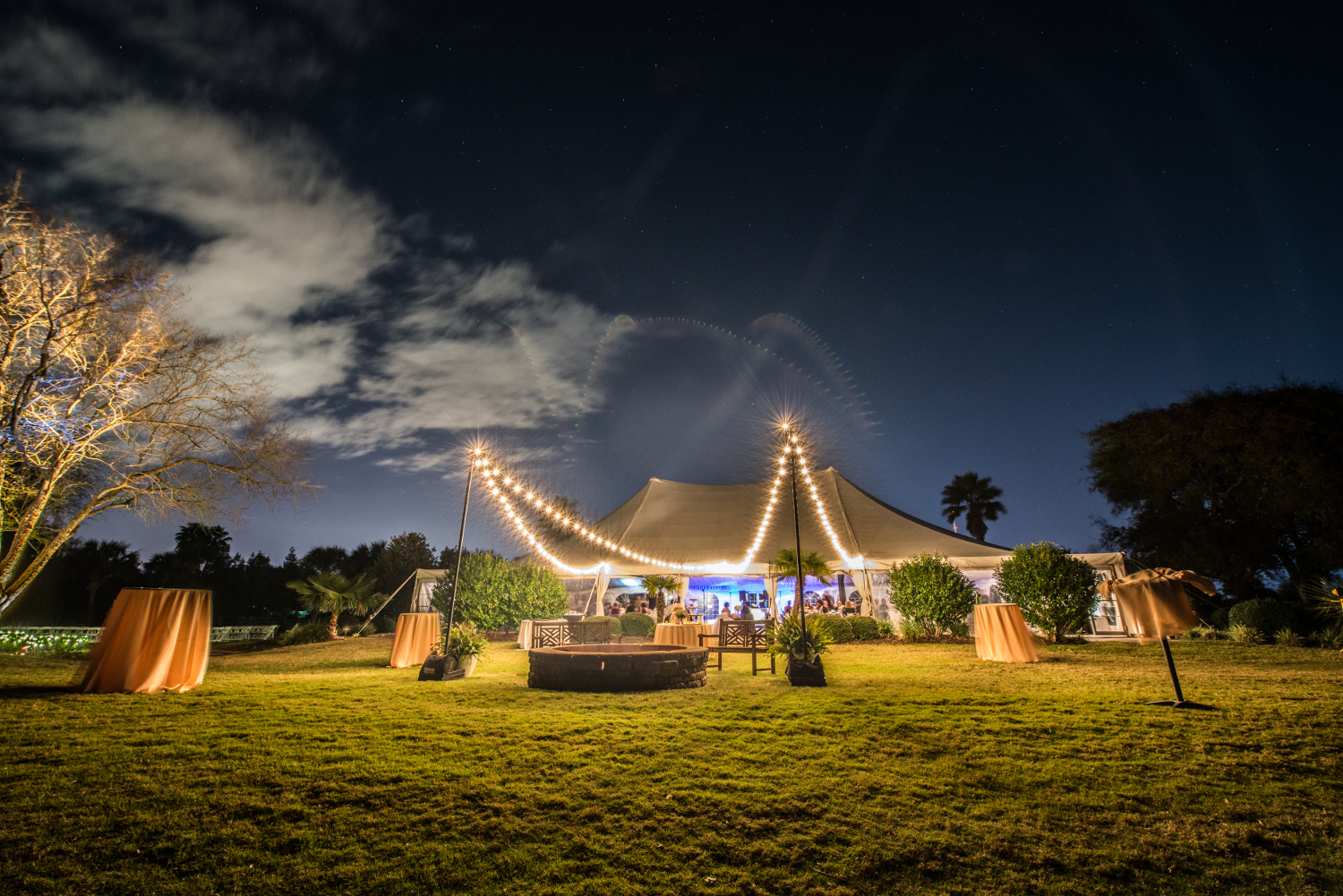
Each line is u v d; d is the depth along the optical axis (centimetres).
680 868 287
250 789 349
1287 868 288
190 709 529
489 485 1039
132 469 1404
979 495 3103
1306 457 1795
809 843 310
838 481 1986
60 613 2783
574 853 297
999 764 407
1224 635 1384
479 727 492
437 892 264
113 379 1304
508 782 373
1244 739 444
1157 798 357
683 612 1345
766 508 1825
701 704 590
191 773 369
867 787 374
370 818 323
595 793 360
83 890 255
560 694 656
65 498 1359
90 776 358
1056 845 310
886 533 1712
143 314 1302
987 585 1541
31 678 673
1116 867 290
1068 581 1242
